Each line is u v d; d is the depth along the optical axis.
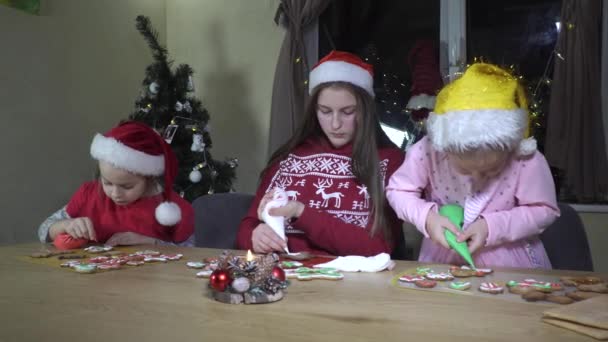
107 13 3.68
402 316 0.84
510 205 1.52
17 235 3.04
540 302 0.92
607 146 3.12
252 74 4.04
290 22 3.64
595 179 3.05
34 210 3.14
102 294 1.02
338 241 1.63
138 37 3.96
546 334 0.74
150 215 1.92
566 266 1.69
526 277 1.13
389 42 3.75
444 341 0.71
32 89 3.13
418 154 1.61
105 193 1.92
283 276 1.00
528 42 3.36
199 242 2.15
